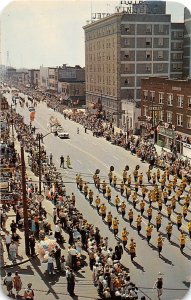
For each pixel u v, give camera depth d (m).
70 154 45.84
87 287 18.80
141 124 60.09
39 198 27.00
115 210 30.00
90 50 80.62
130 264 21.64
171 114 54.56
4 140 40.47
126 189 32.19
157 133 53.91
